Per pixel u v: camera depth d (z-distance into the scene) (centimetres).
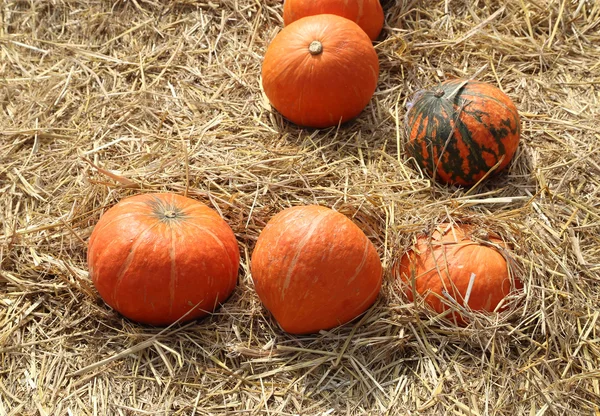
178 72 216
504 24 220
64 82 214
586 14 222
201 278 172
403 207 188
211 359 174
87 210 191
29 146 204
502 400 171
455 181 192
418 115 191
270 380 172
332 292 171
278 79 197
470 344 174
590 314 177
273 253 171
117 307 174
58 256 185
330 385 172
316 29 197
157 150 200
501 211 188
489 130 187
